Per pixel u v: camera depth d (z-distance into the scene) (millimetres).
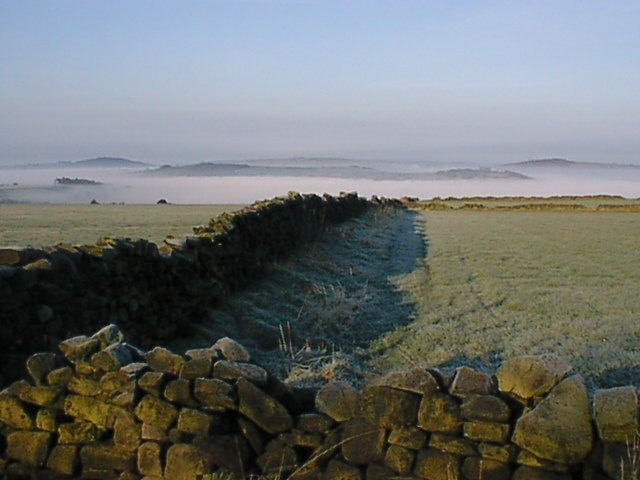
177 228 23469
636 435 3479
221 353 4383
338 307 10055
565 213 44062
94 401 4293
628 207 47750
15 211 35625
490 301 11953
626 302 12016
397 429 3869
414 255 18953
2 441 4426
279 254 13930
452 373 3973
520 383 3756
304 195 19047
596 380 7223
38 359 4430
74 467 4285
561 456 3553
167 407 4141
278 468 4016
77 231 21594
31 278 5738
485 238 25031
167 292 8219
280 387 4188
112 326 4578
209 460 4023
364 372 7324
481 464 3699
